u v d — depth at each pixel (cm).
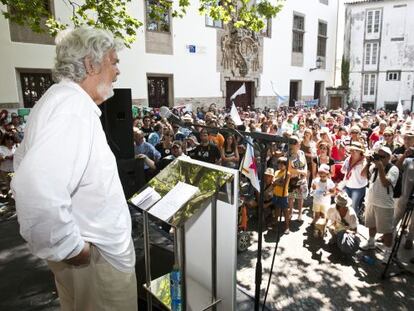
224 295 176
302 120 1013
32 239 110
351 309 310
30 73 950
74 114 119
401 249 425
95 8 637
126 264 146
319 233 465
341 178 574
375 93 2389
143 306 240
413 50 2211
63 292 165
